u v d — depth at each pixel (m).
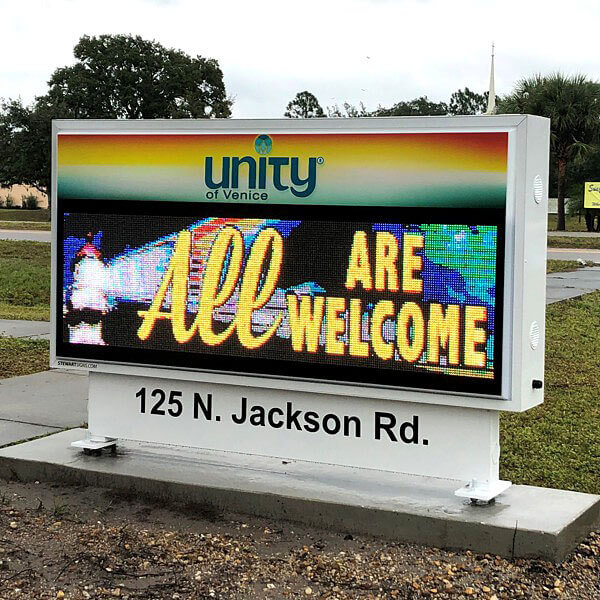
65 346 7.09
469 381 5.86
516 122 5.68
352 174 6.10
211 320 6.59
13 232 38.59
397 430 6.20
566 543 5.75
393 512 6.01
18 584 5.46
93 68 69.81
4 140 62.62
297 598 5.30
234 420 6.71
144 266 6.79
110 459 7.21
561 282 22.64
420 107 80.69
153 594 5.35
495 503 6.14
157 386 6.97
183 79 69.81
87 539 6.08
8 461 7.26
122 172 6.80
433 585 5.43
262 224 6.39
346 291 6.16
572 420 8.99
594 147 45.16
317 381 6.28
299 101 88.06
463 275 5.84
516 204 5.70
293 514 6.32
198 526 6.28
